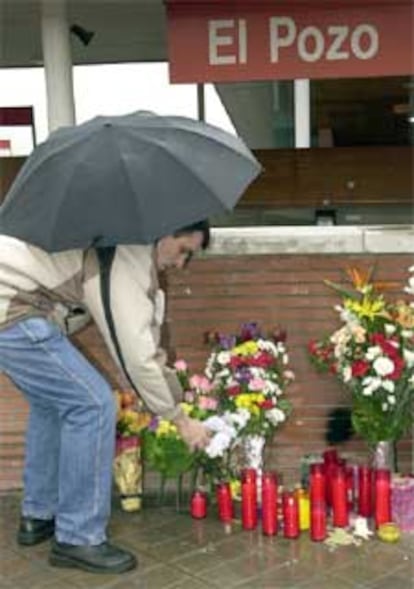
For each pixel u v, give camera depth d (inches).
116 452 144.9
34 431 131.8
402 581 120.0
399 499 136.0
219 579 122.0
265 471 149.7
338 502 137.5
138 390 118.9
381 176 221.6
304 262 154.8
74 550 125.5
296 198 221.9
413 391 136.9
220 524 140.9
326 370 150.0
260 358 143.6
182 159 112.3
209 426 136.0
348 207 223.1
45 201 110.1
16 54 244.5
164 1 149.4
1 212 116.9
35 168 112.5
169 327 157.8
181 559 128.6
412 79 231.9
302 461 153.3
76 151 110.9
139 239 110.3
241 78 149.3
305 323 156.3
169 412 121.2
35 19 212.7
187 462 142.7
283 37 147.9
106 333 115.2
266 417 144.5
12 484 160.4
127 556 125.6
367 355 134.9
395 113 241.3
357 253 153.6
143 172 109.9
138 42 245.4
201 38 148.6
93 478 123.0
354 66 147.9
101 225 109.3
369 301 141.6
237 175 116.1
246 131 255.6
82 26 223.6
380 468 140.9
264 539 134.9
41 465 132.6
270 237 154.7
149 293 115.4
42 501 134.6
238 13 147.6
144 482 154.7
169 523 141.7
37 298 119.0
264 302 156.5
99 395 120.9
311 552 129.9
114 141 111.3
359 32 146.9
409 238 151.8
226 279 156.3
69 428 121.9
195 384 144.4
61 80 171.0
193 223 112.6
